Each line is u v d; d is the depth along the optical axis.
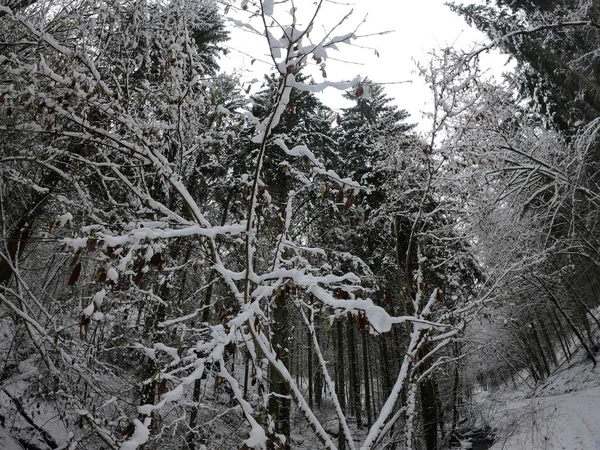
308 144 10.27
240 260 5.85
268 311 4.25
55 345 4.47
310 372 18.56
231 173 9.41
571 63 10.56
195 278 7.13
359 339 21.34
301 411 3.18
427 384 11.56
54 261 6.12
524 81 12.88
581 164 9.04
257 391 4.14
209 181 8.54
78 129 4.93
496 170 8.91
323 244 10.30
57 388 4.87
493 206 8.35
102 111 3.96
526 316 18.47
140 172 4.55
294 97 10.76
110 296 5.01
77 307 4.93
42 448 6.04
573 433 9.05
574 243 11.95
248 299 3.13
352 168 14.02
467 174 7.53
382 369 16.25
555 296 17.11
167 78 4.93
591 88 10.21
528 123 11.38
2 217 4.91
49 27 5.19
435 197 7.50
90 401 4.68
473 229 8.64
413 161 6.81
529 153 9.95
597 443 7.96
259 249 5.39
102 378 5.12
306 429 13.01
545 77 11.53
